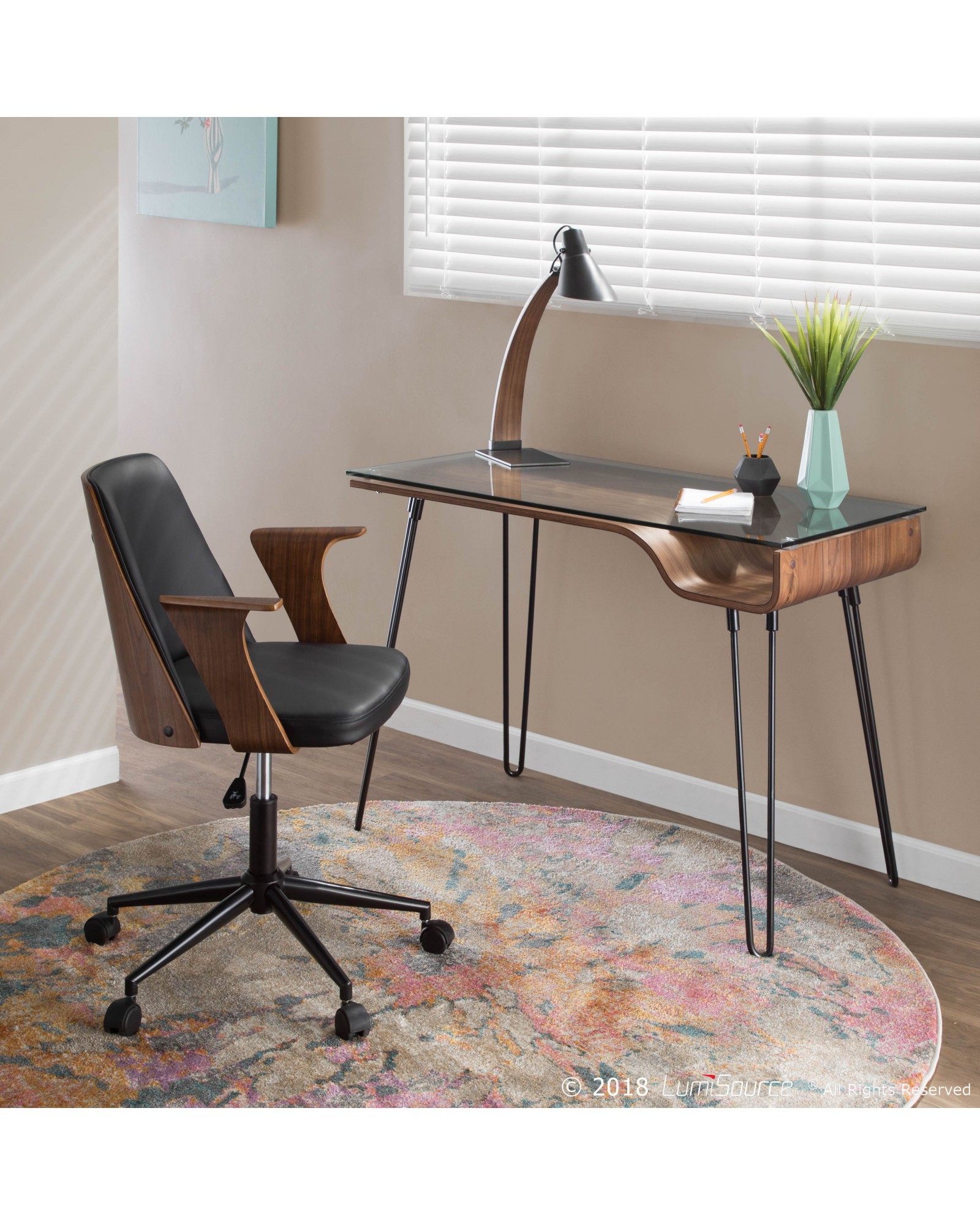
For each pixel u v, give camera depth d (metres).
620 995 2.42
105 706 3.37
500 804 3.29
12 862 2.93
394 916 2.69
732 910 2.75
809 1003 2.40
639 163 3.14
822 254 2.91
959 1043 2.31
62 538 3.21
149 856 2.93
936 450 2.77
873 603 2.91
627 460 3.25
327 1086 2.13
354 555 3.88
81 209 3.12
